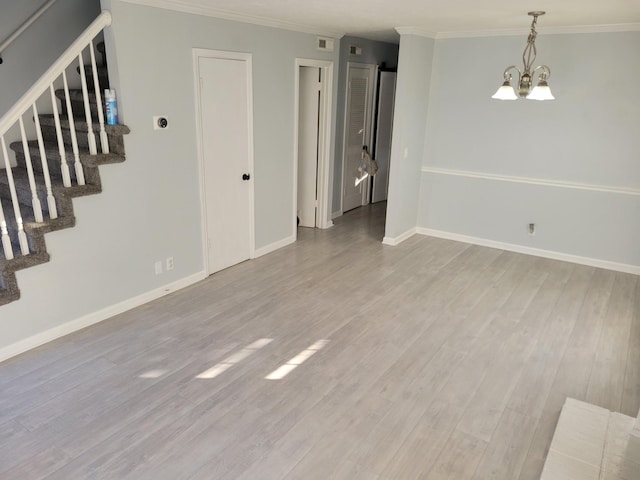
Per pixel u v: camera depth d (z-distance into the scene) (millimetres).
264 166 4789
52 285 3199
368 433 2490
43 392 2732
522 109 4945
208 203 4258
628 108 4445
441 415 2643
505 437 2492
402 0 3281
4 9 3572
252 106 4441
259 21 4234
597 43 4438
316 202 5977
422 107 5359
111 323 3531
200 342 3309
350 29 5004
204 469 2229
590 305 4031
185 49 3689
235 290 4164
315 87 5516
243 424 2529
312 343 3336
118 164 3418
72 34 4012
